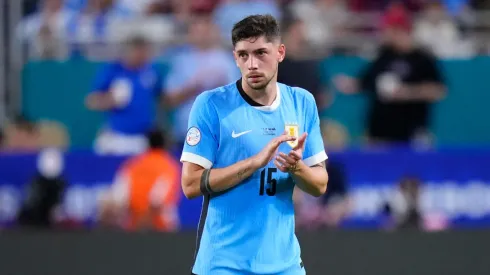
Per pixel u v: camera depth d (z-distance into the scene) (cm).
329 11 4259
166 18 4156
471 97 4131
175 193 3253
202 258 1547
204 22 3809
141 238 2322
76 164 3400
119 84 3694
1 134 3697
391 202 3481
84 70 3919
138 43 3694
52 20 4088
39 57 4047
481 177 3678
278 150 1539
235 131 1525
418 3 4434
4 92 3916
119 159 3422
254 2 4128
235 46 1501
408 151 3625
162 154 3241
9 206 3372
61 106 3919
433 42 4334
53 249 2302
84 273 2283
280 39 1525
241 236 1523
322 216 3325
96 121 3909
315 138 1602
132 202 3209
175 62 3788
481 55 4250
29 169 3384
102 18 4141
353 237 2345
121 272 2288
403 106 3925
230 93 1552
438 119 4109
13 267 2277
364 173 3578
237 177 1471
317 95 3697
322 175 1560
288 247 1552
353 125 3984
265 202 1527
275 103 1552
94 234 2336
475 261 2347
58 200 3334
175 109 3756
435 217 3638
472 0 4578
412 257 2338
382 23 4162
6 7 4009
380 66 3931
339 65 4016
